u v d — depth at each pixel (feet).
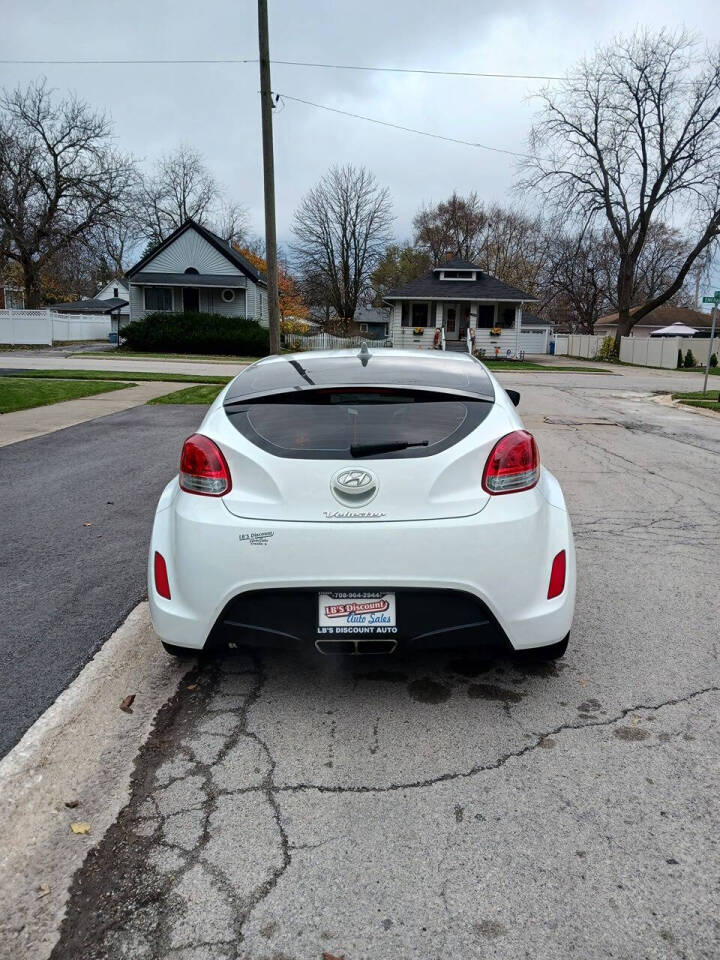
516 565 8.42
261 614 8.46
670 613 12.46
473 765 8.06
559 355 165.48
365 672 10.31
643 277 192.95
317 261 186.39
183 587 8.68
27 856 6.64
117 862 6.59
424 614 8.35
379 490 8.22
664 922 5.85
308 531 8.20
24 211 133.80
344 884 6.32
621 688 9.80
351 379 9.37
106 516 18.79
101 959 5.57
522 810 7.29
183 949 5.66
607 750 8.34
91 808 7.34
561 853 6.66
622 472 25.52
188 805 7.39
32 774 7.85
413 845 6.80
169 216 204.95
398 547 8.16
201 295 125.90
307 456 8.36
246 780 7.81
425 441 8.45
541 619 8.68
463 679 10.07
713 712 9.18
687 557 15.66
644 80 109.50
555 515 9.36
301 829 7.04
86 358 92.89
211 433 8.78
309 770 7.99
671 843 6.79
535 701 9.46
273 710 9.27
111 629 11.74
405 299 123.34
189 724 8.94
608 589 13.65
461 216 218.59
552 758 8.18
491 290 125.08
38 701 9.40
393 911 6.01
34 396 45.19
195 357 102.78
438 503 8.29
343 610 8.35
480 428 8.64
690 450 30.83
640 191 119.85
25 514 18.95
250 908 6.06
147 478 23.41
